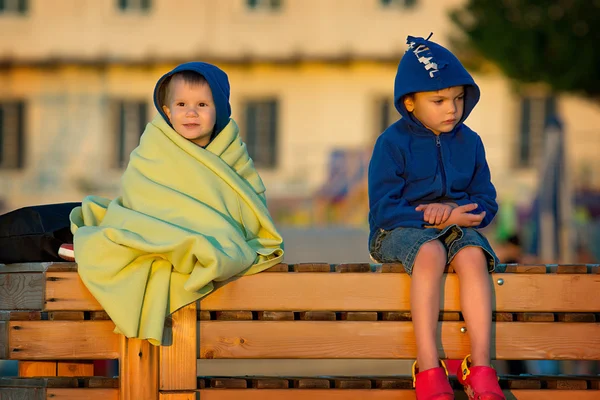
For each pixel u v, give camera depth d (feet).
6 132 157.28
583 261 101.71
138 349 27.73
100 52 156.25
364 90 153.58
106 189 155.02
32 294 29.01
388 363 76.95
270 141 154.61
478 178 30.89
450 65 29.63
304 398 28.19
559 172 78.95
